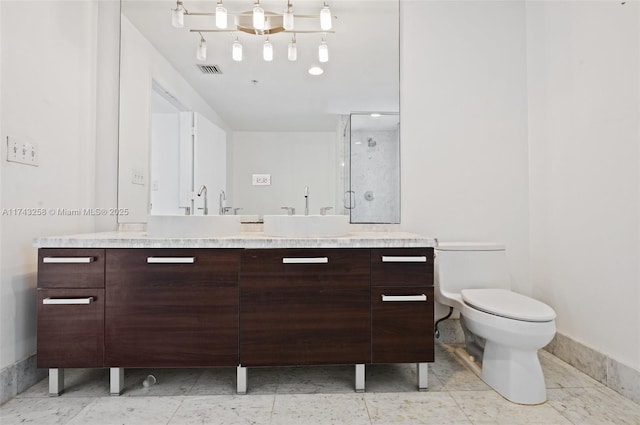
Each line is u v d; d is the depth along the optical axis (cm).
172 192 218
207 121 219
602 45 170
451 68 221
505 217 221
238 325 157
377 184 221
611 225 166
